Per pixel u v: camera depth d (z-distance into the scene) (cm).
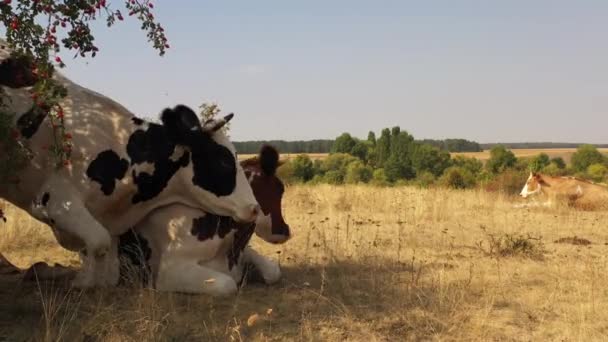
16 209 1137
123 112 651
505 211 1595
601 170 5162
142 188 643
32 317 543
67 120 621
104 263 630
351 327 562
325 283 717
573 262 892
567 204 1753
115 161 631
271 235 754
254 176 748
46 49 501
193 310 591
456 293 672
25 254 878
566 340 552
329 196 1686
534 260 905
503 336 558
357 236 1070
